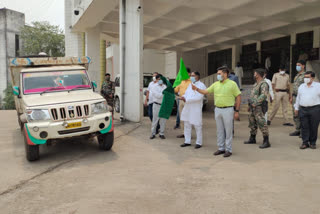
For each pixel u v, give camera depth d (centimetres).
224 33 1733
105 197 378
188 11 1388
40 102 562
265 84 614
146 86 1408
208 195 376
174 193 386
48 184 439
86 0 1277
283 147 637
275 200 354
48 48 3566
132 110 1043
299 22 1402
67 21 1989
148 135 814
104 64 2198
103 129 591
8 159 598
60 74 696
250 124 676
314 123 605
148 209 338
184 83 741
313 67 1306
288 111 1241
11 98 3584
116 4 1218
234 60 2161
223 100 558
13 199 384
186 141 675
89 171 496
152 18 1412
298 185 402
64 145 713
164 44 2098
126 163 539
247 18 1388
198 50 2459
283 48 1822
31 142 536
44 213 338
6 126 1095
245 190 389
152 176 458
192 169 490
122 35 1054
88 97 604
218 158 560
